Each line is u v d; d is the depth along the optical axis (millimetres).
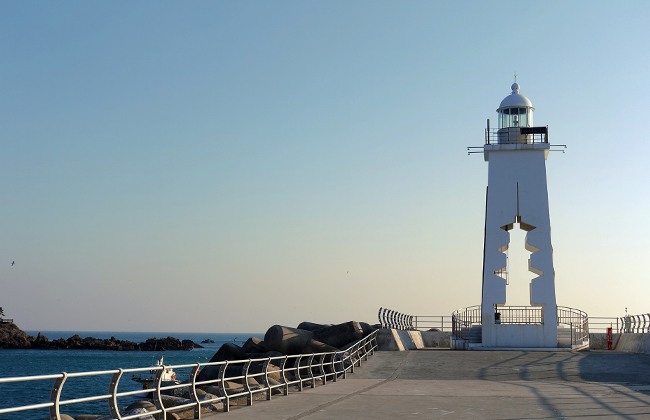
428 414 15148
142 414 12328
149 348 162125
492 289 37750
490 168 39156
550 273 37344
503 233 38250
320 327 37656
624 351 37156
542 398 18734
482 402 17672
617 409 16094
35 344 145250
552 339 36719
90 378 73250
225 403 15812
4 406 45781
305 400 18125
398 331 37438
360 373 27156
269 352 29922
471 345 37656
